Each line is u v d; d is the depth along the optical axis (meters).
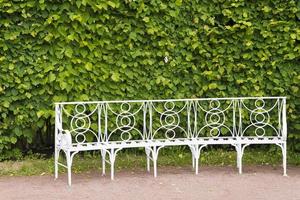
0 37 6.51
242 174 6.25
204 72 6.98
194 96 7.05
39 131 7.24
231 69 7.01
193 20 6.95
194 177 6.12
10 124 6.73
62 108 6.57
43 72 6.63
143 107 6.76
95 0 6.60
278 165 6.77
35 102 6.71
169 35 6.91
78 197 5.29
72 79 6.69
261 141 6.33
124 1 6.71
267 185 5.73
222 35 6.96
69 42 6.63
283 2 6.92
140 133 6.74
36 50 6.62
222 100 7.05
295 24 6.92
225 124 7.06
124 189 5.59
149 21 6.79
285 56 6.92
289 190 5.52
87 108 6.82
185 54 6.98
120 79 6.84
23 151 7.16
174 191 5.48
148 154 6.46
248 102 7.05
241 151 6.32
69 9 6.59
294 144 7.17
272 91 7.06
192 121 7.10
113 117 6.88
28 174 6.32
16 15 6.52
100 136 6.62
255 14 6.95
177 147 7.26
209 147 7.41
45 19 6.58
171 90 7.00
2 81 6.55
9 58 6.54
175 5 6.86
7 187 5.73
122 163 6.81
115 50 6.82
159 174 6.30
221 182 5.87
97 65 6.77
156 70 6.95
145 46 6.88
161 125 7.02
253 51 7.00
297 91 6.99
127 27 6.75
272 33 6.94
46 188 5.66
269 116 6.91
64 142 5.96
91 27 6.64
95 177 6.18
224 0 6.93
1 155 6.82
